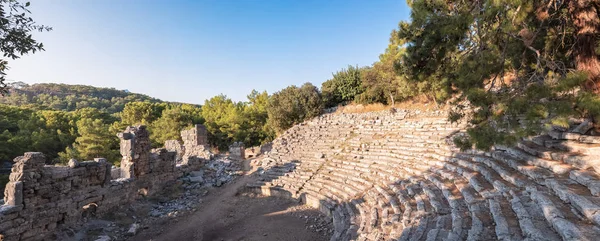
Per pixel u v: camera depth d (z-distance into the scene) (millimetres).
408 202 12680
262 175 25125
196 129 31969
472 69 9031
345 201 16500
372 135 25828
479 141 8148
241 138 43156
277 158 27703
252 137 43906
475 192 10336
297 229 15656
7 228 13000
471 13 8773
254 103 56094
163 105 60406
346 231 13016
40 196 14391
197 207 20328
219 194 23047
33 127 44938
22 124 45250
